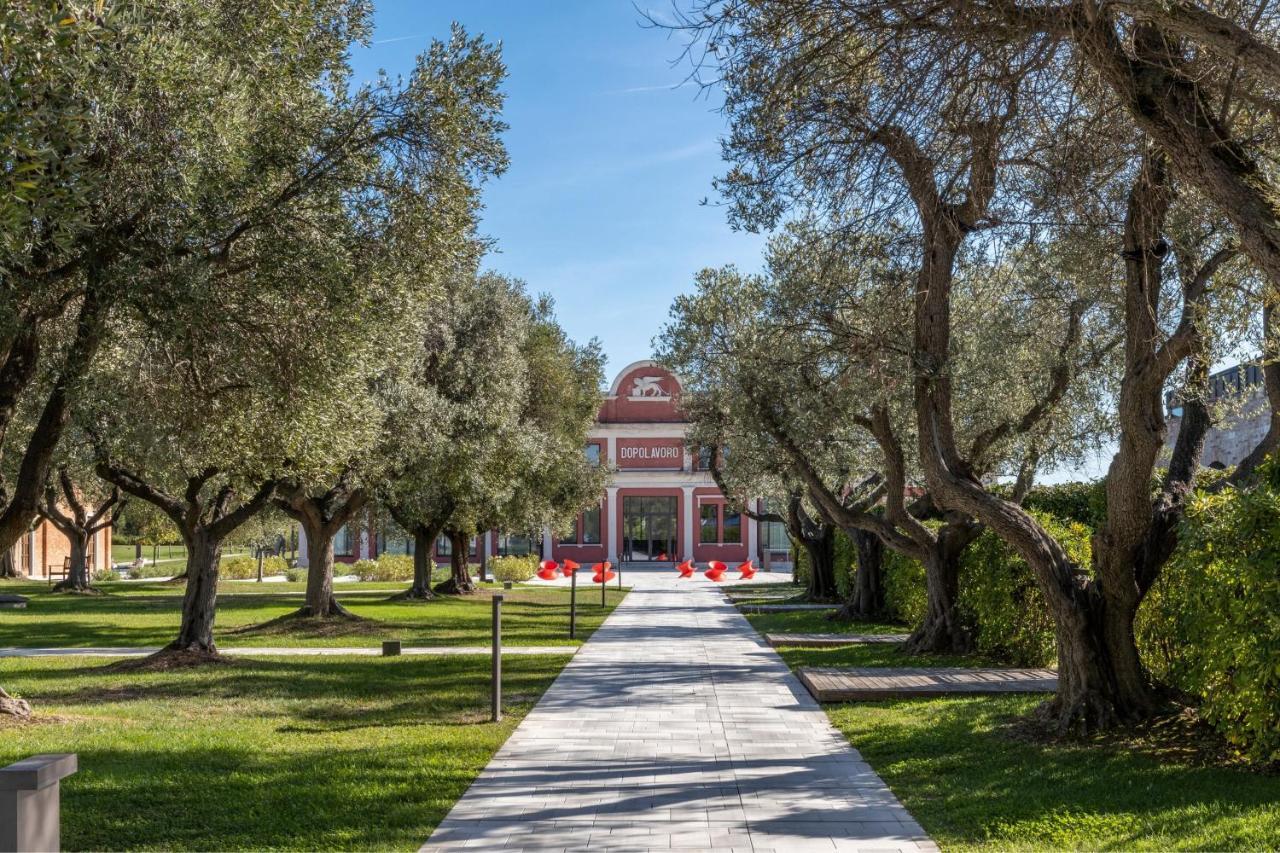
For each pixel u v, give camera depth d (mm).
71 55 6719
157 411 11586
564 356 33750
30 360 10109
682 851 5988
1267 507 7348
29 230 7805
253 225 9922
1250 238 5645
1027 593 13766
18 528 10539
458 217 11094
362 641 18812
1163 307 11133
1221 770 7453
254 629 21094
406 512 29891
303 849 6090
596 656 16188
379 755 8664
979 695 11406
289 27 9797
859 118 7855
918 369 9648
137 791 7414
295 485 18578
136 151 8828
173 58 8352
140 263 9234
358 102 10836
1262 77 5613
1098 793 7023
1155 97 6047
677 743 9234
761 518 30828
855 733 9578
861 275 10383
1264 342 9211
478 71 10914
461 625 22078
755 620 23625
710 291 20531
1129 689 9102
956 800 7047
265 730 9953
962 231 9102
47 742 9219
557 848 6066
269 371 10672
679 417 56906
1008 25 6363
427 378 23359
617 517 56594
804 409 16625
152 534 48094
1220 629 7438
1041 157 8258
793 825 6543
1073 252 9445
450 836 6320
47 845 3434
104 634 20172
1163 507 9289
